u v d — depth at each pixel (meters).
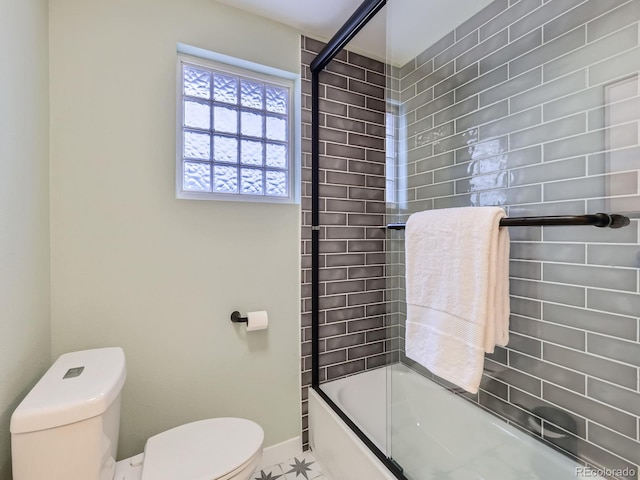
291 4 1.46
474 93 1.48
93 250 1.20
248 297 1.53
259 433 1.16
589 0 1.07
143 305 1.30
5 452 0.79
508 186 1.34
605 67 1.03
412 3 1.42
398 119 1.86
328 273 1.76
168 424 1.35
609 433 1.05
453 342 0.99
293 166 1.70
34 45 0.99
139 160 1.28
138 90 1.27
